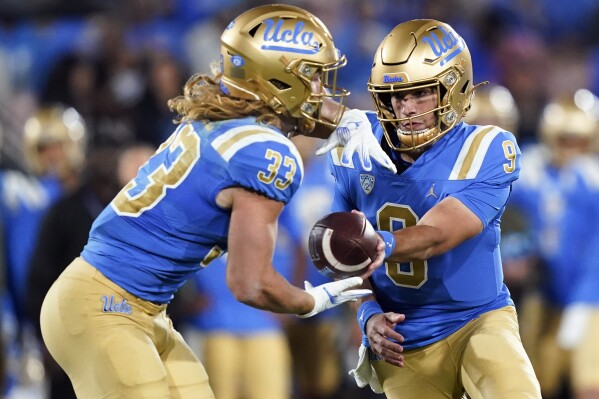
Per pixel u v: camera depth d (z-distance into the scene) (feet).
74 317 42.04
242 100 42.27
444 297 46.29
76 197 66.80
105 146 67.41
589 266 77.51
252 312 75.66
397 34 45.03
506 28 126.62
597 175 80.07
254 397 75.87
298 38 42.22
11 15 120.37
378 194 46.29
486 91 78.33
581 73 126.62
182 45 115.55
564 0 133.59
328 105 45.09
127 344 41.78
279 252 78.23
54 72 107.14
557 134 81.71
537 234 81.25
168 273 42.55
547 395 83.87
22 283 74.13
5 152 100.78
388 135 45.80
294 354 86.17
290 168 40.93
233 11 115.24
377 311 46.62
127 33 114.21
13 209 74.38
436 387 47.39
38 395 74.84
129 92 105.40
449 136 45.73
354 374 49.29
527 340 82.58
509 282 77.82
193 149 41.57
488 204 44.34
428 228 43.04
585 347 75.61
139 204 42.32
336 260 41.78
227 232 42.09
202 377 45.29
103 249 42.65
